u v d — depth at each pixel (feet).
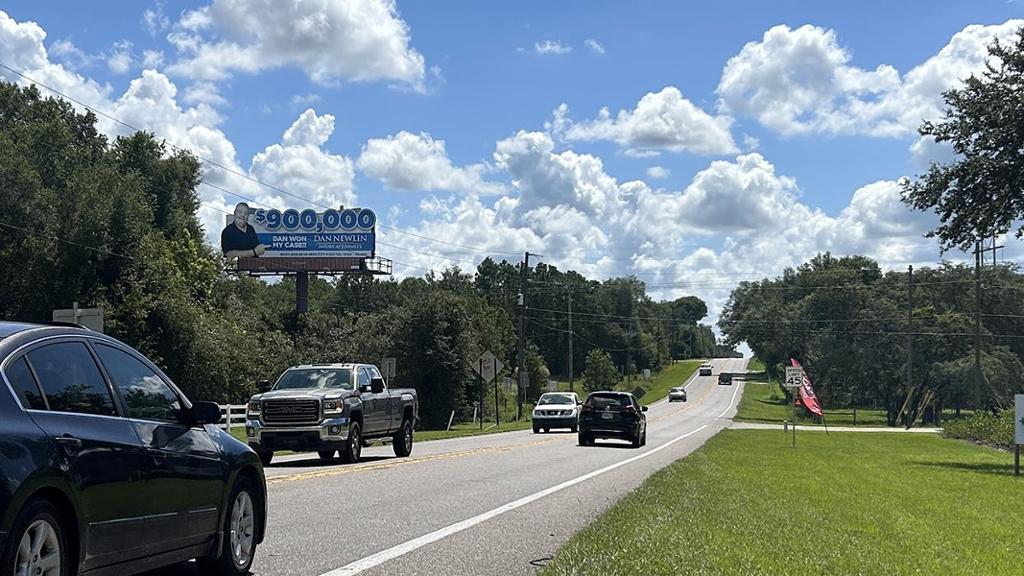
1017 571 32.55
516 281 525.34
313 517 36.99
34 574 17.12
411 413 79.46
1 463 16.37
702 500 46.11
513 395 321.32
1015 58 90.68
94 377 20.56
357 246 239.30
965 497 60.70
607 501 45.14
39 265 148.97
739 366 595.47
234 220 241.55
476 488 49.57
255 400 65.51
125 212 159.63
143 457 20.80
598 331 493.36
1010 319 304.71
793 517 42.68
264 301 306.14
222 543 24.80
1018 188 92.02
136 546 20.52
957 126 95.61
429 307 217.56
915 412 284.82
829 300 321.11
